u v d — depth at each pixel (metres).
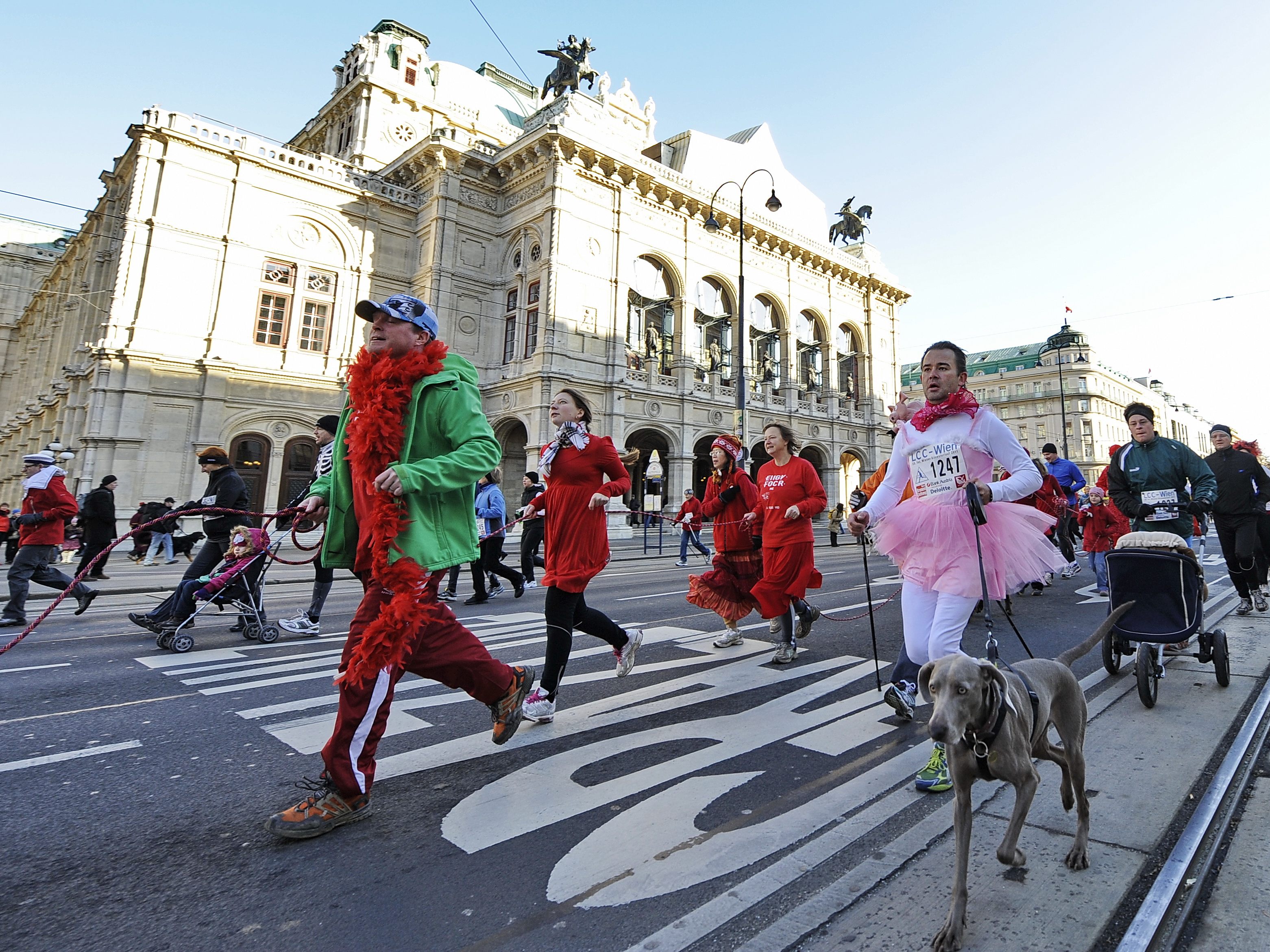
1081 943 1.87
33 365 37.03
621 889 2.28
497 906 2.17
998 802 2.83
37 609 8.80
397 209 28.34
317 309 25.95
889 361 41.50
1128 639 4.13
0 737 3.74
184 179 23.09
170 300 22.48
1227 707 4.03
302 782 3.14
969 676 1.96
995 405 83.00
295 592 10.59
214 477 6.63
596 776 3.26
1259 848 2.43
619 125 30.47
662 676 5.17
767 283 34.78
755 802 2.98
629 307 29.42
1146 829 2.54
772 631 5.73
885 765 3.37
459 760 3.45
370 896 2.23
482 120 34.28
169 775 3.23
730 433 30.73
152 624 6.07
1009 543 3.24
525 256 28.14
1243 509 6.54
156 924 2.05
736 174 36.84
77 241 30.23
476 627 7.23
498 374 28.56
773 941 1.92
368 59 30.95
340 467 3.06
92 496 12.16
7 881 2.29
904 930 1.95
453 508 2.95
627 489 4.27
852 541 25.97
